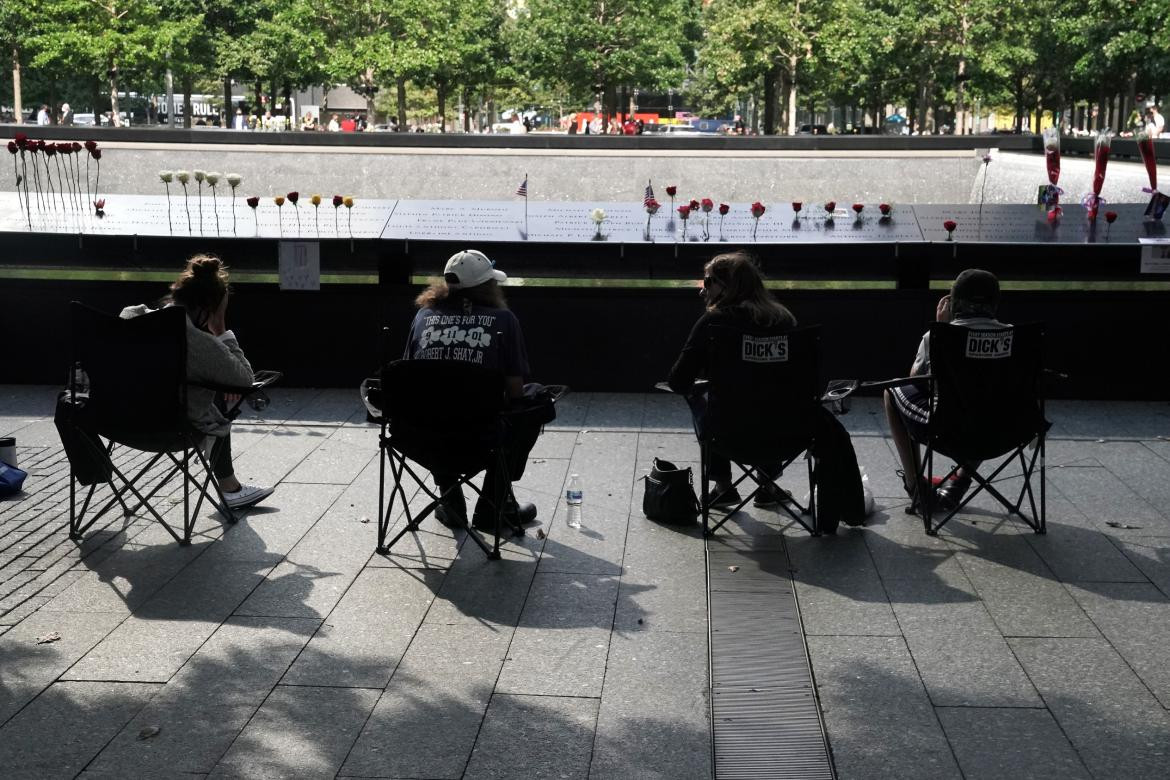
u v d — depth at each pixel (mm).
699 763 3463
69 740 3564
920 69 43969
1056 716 3750
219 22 48812
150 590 4805
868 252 8477
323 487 6254
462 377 4895
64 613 4559
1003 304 8258
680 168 25953
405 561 5184
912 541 5457
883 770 3426
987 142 27672
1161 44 30625
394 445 5137
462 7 48844
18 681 3957
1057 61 41250
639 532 5602
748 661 4168
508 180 25703
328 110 56719
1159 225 8828
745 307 5359
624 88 57375
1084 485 6297
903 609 4645
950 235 8453
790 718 3732
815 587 4887
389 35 47094
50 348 8625
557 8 49750
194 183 24859
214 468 5844
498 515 5180
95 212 9570
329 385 8602
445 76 50531
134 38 41812
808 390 5254
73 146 10094
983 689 3941
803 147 26984
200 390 5457
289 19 46062
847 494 5465
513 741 3584
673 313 8484
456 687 3953
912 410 5688
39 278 8609
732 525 5711
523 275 8648
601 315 8500
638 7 50062
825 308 8414
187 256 8625
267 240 8508
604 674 4059
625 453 7004
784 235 8781
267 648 4250
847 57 44906
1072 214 9242
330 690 3920
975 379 5289
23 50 44281
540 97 71688
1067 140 27109
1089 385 8305
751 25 45625
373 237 8531
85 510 5414
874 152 27156
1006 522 5711
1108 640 4336
